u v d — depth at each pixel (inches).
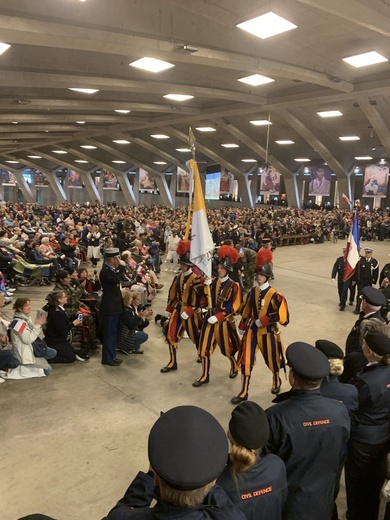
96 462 164.7
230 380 242.5
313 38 553.6
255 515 77.9
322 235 987.3
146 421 195.6
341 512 141.4
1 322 248.7
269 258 215.2
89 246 610.2
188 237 250.4
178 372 251.1
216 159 1635.1
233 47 532.4
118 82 673.6
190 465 56.2
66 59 606.5
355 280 393.7
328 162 1358.3
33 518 60.8
